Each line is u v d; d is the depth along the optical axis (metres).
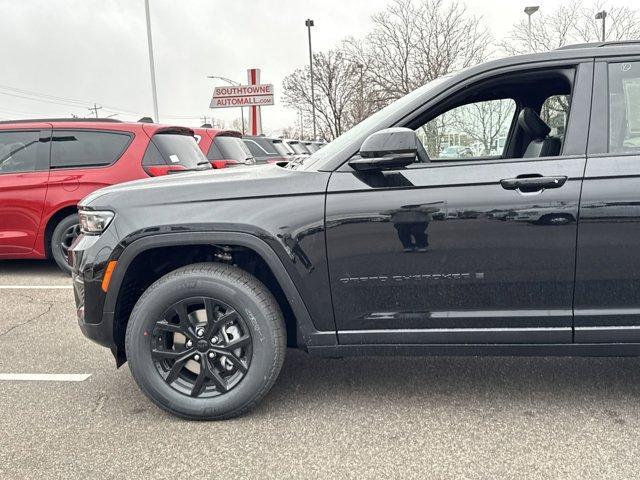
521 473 2.52
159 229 2.93
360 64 24.41
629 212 2.69
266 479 2.54
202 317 3.06
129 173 6.41
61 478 2.58
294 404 3.26
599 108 2.80
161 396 3.06
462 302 2.86
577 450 2.70
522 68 2.89
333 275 2.89
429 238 2.81
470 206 2.77
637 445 2.72
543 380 3.50
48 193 6.44
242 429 2.99
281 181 2.93
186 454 2.76
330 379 3.61
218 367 3.07
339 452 2.74
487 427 2.94
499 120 3.59
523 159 2.80
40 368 3.90
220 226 2.89
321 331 2.98
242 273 3.01
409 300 2.89
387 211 2.82
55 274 6.99
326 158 2.98
